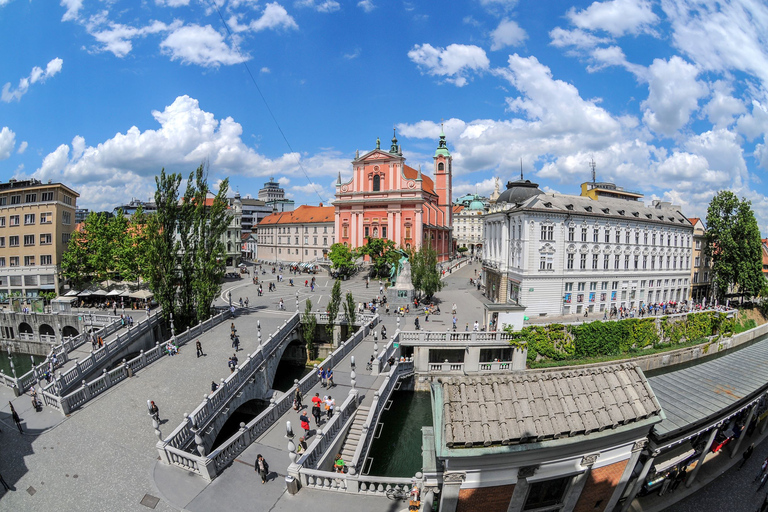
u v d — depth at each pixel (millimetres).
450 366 40812
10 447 23062
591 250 55750
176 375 32125
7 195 68125
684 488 20578
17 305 60031
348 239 97188
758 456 24438
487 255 69562
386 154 92250
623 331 46875
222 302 60906
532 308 53000
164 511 17562
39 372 34125
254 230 168000
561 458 12688
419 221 90125
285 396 27234
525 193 83000
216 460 20219
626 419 13062
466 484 12352
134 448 22672
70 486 19531
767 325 65500
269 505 17719
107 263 63781
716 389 19766
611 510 14531
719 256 68500
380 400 28781
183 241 46375
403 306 55156
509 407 12648
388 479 18266
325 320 47781
